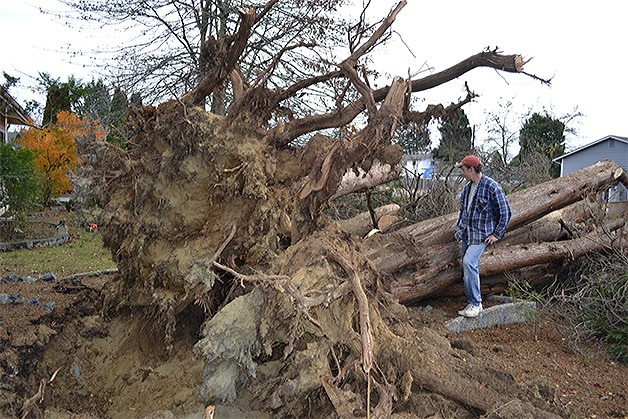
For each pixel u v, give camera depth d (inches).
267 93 190.7
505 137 1020.5
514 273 279.0
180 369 186.1
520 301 247.6
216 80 197.6
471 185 236.4
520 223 281.1
